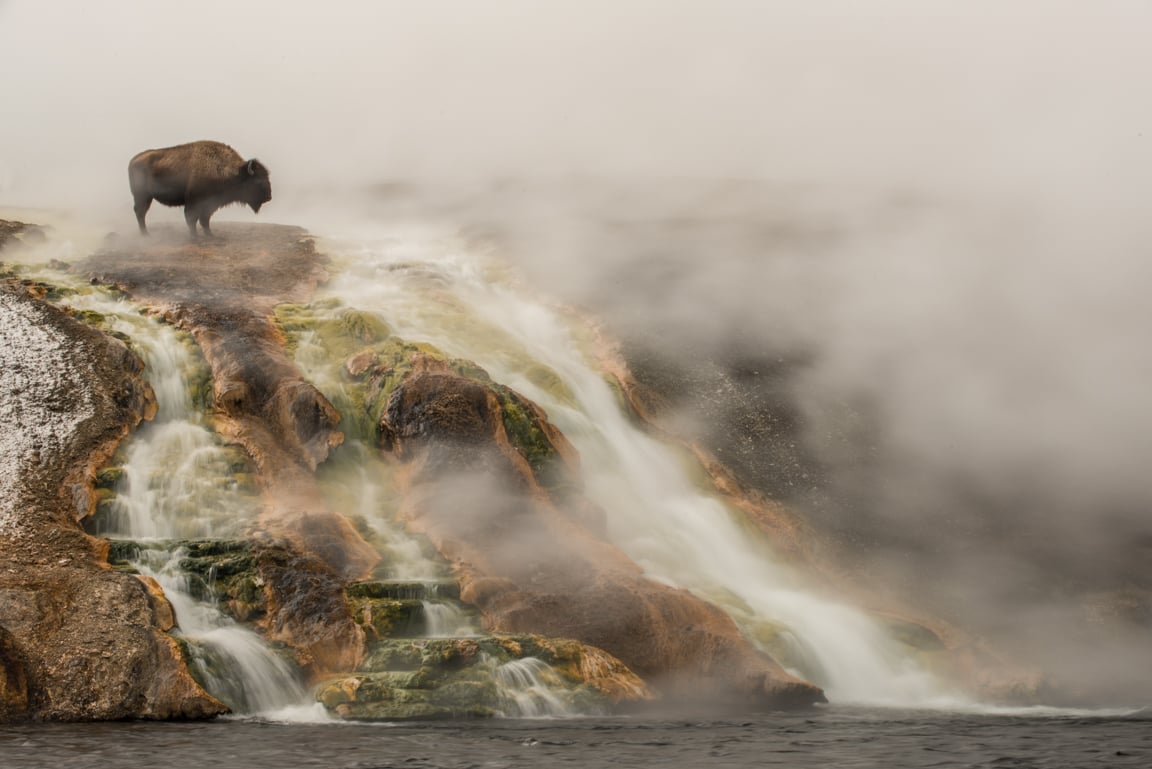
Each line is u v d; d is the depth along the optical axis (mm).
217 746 46688
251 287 103250
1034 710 67312
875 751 47438
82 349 85938
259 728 52625
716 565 84812
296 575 65938
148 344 88500
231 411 82875
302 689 60562
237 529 71500
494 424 82688
